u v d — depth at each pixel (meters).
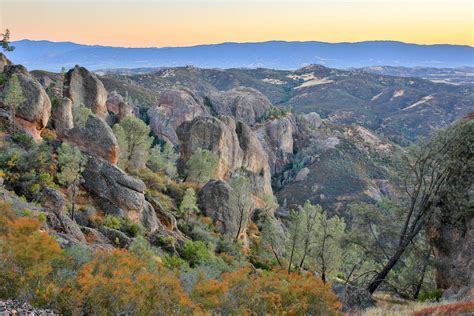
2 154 39.62
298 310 13.69
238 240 60.84
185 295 12.80
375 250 29.84
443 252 26.97
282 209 138.38
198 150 84.44
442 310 15.42
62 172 39.03
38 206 31.61
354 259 38.97
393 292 29.59
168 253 40.09
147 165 82.19
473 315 13.95
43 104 51.53
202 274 15.01
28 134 48.84
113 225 38.72
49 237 13.08
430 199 27.94
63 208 35.94
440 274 27.03
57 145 46.38
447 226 27.03
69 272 12.99
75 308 10.66
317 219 43.19
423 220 27.70
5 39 73.06
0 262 11.36
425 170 28.05
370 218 30.08
